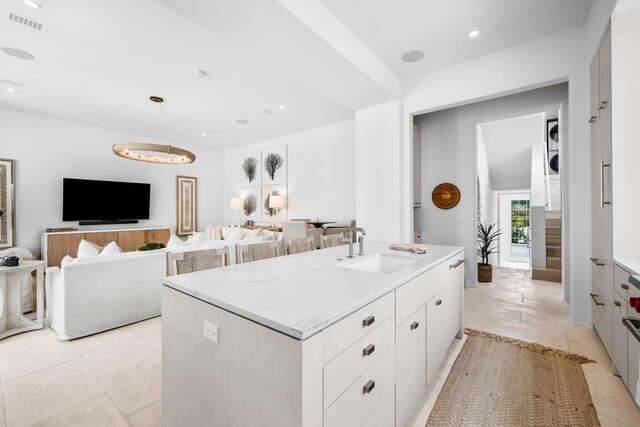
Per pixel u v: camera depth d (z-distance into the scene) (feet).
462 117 14.35
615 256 6.54
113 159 20.76
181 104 15.48
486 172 21.20
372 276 4.91
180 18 8.47
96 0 7.70
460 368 6.84
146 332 8.98
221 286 4.29
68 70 11.57
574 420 5.14
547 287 14.25
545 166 17.04
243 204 24.00
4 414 5.35
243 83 12.85
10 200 16.58
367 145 13.24
